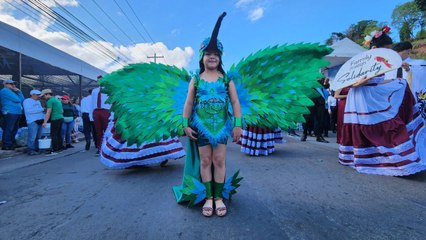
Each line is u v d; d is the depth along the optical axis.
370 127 3.75
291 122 2.77
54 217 2.53
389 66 3.54
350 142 4.28
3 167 5.32
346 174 3.79
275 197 2.89
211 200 2.52
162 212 2.55
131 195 3.11
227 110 2.52
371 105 3.75
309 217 2.36
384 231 2.07
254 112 2.78
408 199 2.75
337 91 4.57
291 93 2.77
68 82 19.77
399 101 3.62
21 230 2.26
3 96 7.29
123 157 4.23
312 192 3.04
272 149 5.56
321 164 4.49
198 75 2.50
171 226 2.25
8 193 3.37
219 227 2.21
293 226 2.19
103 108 6.38
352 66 4.07
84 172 4.52
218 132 2.44
